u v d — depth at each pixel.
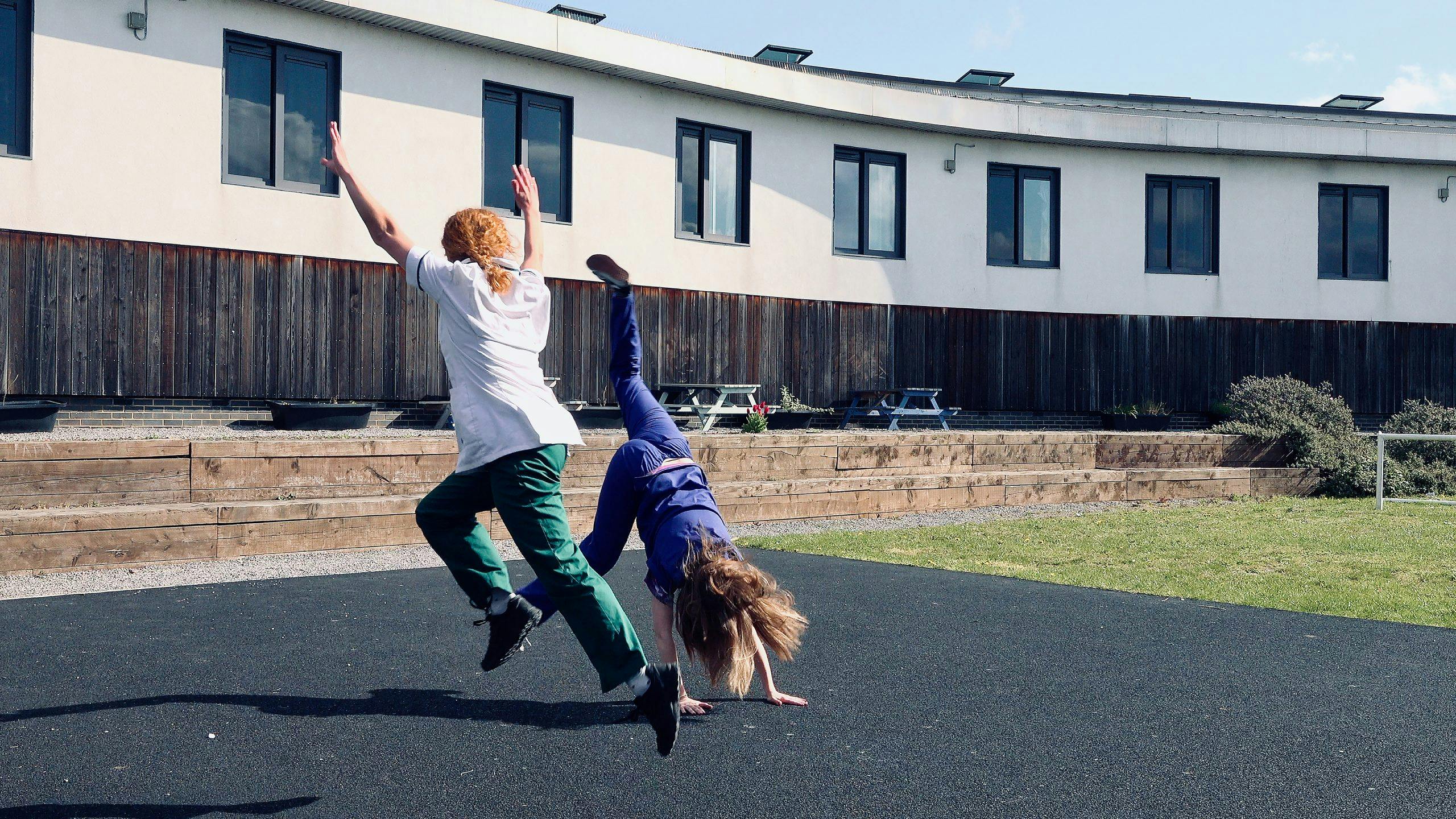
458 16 12.31
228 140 11.39
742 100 14.79
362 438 9.59
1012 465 12.94
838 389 15.27
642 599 6.09
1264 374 17.05
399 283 12.20
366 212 3.38
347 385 11.82
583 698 3.97
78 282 10.31
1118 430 16.34
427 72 12.57
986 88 18.02
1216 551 8.23
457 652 4.65
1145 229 16.92
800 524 10.17
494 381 3.28
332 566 7.13
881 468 11.95
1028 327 16.36
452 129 12.73
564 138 13.65
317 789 3.01
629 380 3.94
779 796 3.00
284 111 11.77
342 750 3.35
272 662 4.43
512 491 3.23
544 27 12.92
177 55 11.02
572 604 3.21
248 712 3.73
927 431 13.05
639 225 14.07
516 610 3.55
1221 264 17.02
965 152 16.30
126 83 10.74
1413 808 2.94
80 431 9.61
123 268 10.54
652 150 14.20
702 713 3.81
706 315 14.26
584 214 13.63
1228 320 16.98
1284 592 6.41
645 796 2.99
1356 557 7.92
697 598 3.29
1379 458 12.09
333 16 11.91
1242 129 16.62
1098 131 16.34
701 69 14.09
